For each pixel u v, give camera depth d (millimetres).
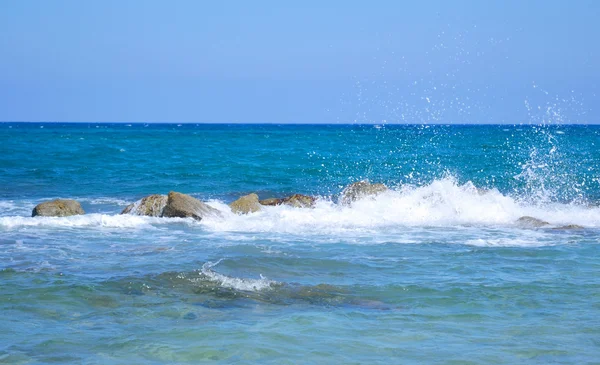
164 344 7215
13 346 7121
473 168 29953
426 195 18688
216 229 15266
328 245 13180
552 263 11445
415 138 61969
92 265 10984
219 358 6828
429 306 8781
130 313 8367
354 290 9555
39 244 13164
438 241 13734
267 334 7566
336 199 21531
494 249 12750
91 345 7176
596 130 75625
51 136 78625
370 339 7430
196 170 30625
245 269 10867
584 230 15320
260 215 17219
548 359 6820
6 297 8930
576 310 8547
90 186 24953
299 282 10031
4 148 46469
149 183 25891
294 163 34062
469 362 6750
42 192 23297
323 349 7098
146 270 10570
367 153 40406
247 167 31828
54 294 9109
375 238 14133
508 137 59594
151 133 101188
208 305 8758
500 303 8898
